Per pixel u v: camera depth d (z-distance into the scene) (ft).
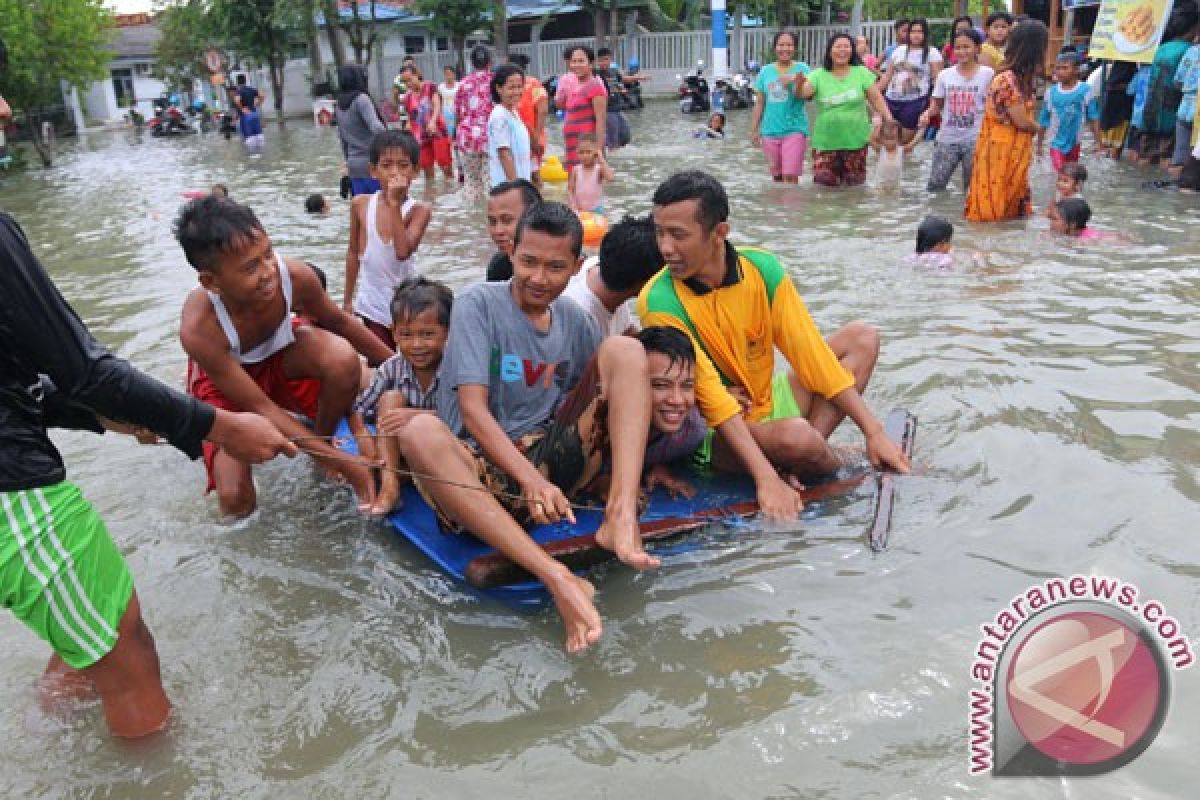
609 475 12.46
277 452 9.71
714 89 76.59
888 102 43.45
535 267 11.41
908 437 13.62
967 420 14.42
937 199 33.17
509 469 11.02
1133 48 37.55
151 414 8.84
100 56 83.97
